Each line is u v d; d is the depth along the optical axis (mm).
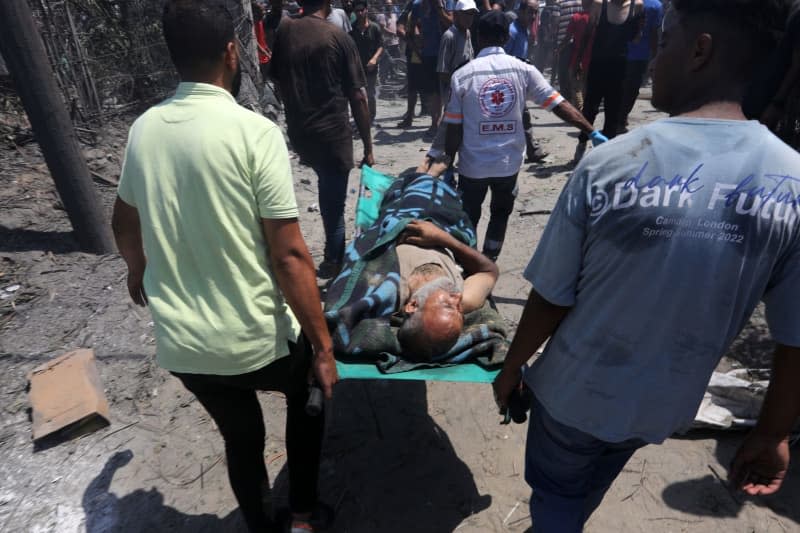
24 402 2988
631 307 1239
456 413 2957
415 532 2309
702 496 2400
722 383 2809
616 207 1178
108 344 3426
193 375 1713
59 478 2590
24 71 3742
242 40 7844
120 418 2916
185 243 1593
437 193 3176
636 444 1508
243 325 1641
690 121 1163
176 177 1548
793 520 2277
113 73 6938
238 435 1923
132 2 6996
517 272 4297
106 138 6312
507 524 2328
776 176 1104
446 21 7543
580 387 1385
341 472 2605
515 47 6688
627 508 2363
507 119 3523
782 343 1215
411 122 9133
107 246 4367
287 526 2270
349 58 3521
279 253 1603
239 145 1537
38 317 3613
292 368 1834
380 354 2248
